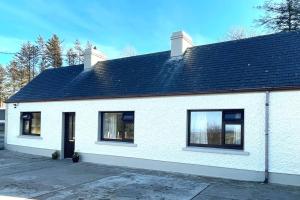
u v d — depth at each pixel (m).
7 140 19.23
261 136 10.45
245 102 10.82
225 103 11.23
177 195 8.84
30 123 18.11
